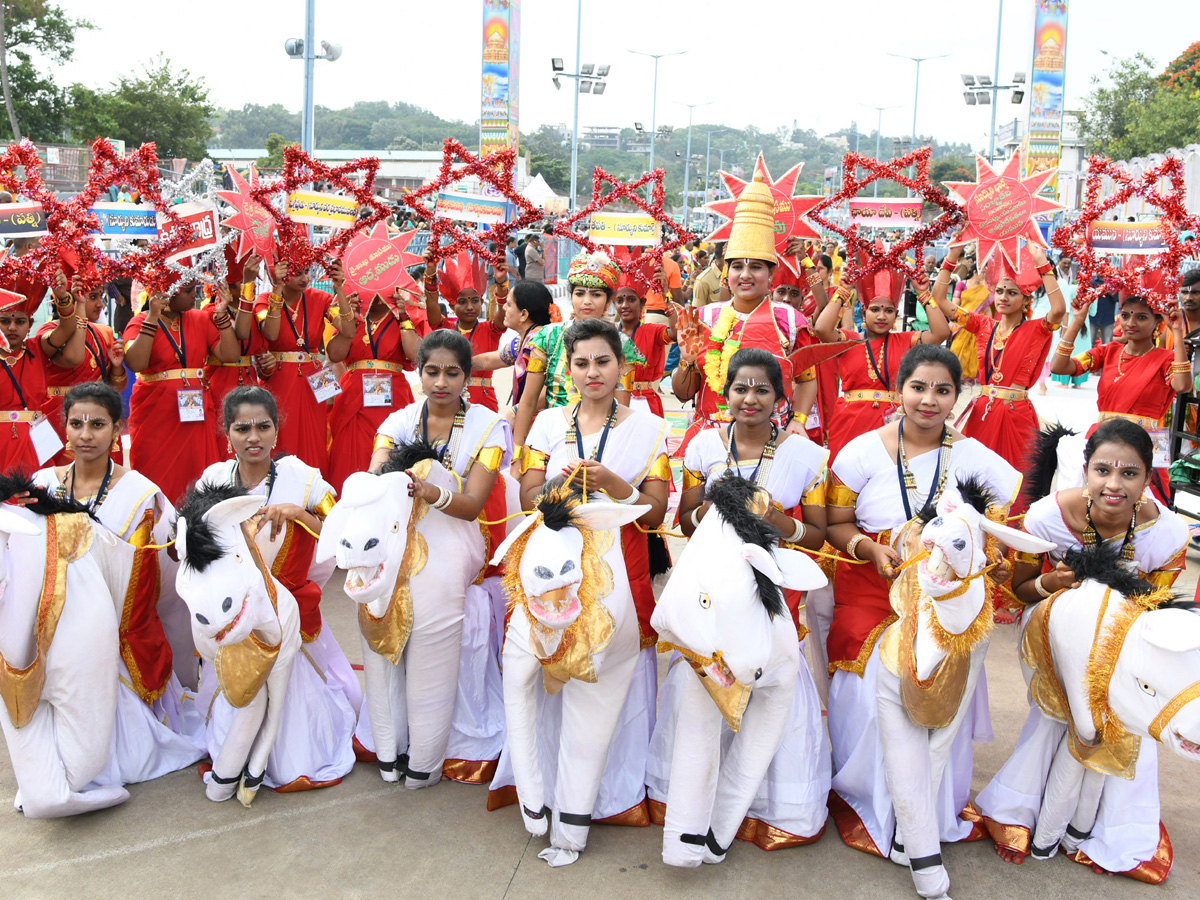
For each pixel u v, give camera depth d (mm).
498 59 18781
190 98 36938
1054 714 3617
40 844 3736
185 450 6656
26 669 3664
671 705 3887
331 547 3703
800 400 5250
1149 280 6578
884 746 3535
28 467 4887
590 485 3703
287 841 3783
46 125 32688
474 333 7875
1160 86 37656
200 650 3852
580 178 84125
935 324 6773
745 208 5020
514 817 3975
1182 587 6898
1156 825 3676
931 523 3324
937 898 3467
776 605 3262
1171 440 8070
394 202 7027
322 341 7363
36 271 5625
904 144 46125
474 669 4309
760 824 3838
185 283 6457
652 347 6773
